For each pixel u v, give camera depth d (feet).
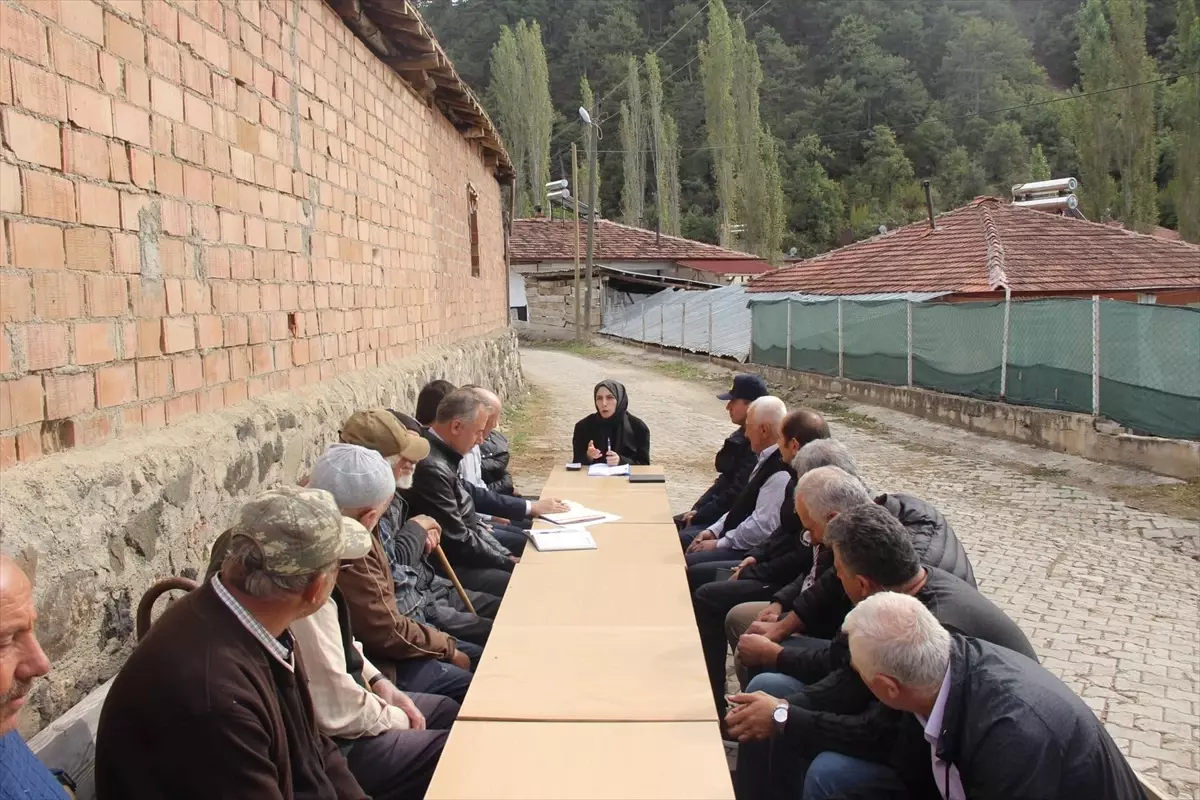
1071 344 33.40
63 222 8.75
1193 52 121.70
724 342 70.38
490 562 14.46
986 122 225.35
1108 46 128.16
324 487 9.78
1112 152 128.36
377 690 9.78
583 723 8.19
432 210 27.58
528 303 107.14
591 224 99.09
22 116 8.13
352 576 10.27
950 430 38.58
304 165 16.01
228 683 6.35
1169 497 26.21
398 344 22.97
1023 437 34.73
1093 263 52.65
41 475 8.18
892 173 221.25
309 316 16.24
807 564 13.41
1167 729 12.95
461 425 14.97
